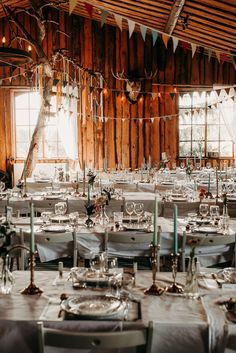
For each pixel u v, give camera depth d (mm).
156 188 8250
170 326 2174
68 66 11820
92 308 2320
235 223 4809
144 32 5695
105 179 9680
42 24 9406
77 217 4809
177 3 6344
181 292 2617
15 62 7289
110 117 11977
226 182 8656
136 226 4441
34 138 9812
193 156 12242
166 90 12031
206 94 12047
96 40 11922
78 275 2785
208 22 7062
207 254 4074
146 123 12047
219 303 2473
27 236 3922
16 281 2822
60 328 2201
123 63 11953
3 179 11867
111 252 4191
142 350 2211
